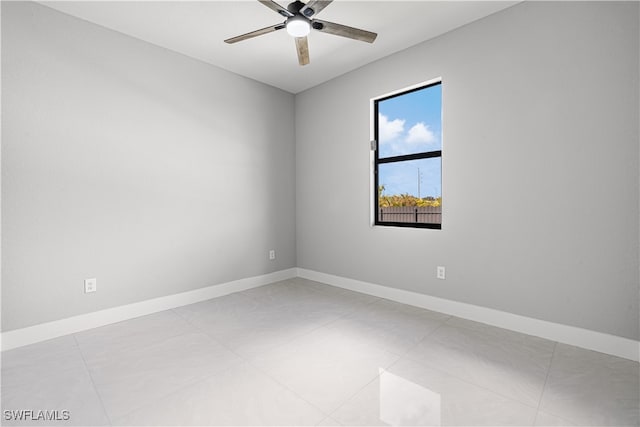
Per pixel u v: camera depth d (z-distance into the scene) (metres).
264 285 3.82
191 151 3.15
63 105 2.38
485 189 2.52
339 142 3.65
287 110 4.11
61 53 2.37
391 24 2.59
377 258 3.32
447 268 2.77
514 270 2.39
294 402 1.57
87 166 2.50
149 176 2.86
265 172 3.85
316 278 4.00
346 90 3.54
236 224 3.55
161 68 2.93
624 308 1.96
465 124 2.62
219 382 1.74
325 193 3.84
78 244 2.46
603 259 2.02
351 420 1.43
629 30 1.91
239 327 2.52
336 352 2.08
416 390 1.66
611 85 1.97
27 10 2.22
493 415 1.46
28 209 2.24
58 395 1.63
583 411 1.48
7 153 2.16
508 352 2.06
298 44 2.32
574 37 2.09
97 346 2.19
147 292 2.85
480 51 2.52
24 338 2.22
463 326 2.49
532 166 2.28
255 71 3.49
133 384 1.73
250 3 2.31
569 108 2.12
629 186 1.92
